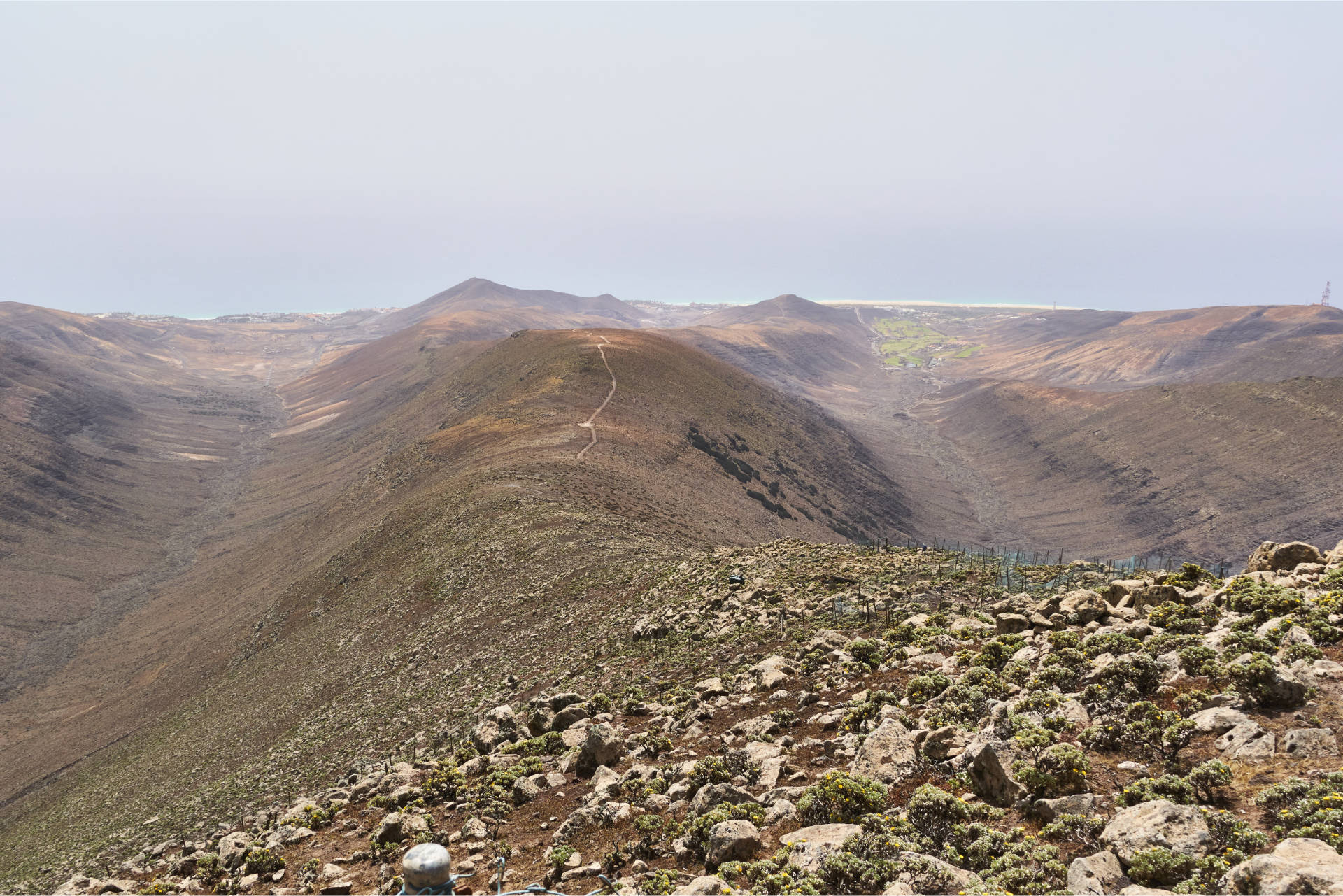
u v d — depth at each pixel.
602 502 110.50
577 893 11.83
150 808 60.94
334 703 64.06
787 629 30.16
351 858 16.08
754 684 21.67
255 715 74.56
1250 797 9.48
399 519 116.81
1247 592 16.02
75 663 161.12
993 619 22.05
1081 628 18.38
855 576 37.19
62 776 97.31
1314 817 8.28
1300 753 9.92
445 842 15.48
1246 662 11.94
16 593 199.50
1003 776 11.17
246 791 49.66
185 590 193.88
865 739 13.59
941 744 12.80
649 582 53.12
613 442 157.50
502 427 169.25
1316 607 14.38
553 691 34.81
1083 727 12.39
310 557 150.38
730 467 195.25
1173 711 12.20
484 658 53.06
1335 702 10.88
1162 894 7.82
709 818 12.06
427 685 53.94
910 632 22.23
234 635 120.56
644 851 12.56
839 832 10.82
